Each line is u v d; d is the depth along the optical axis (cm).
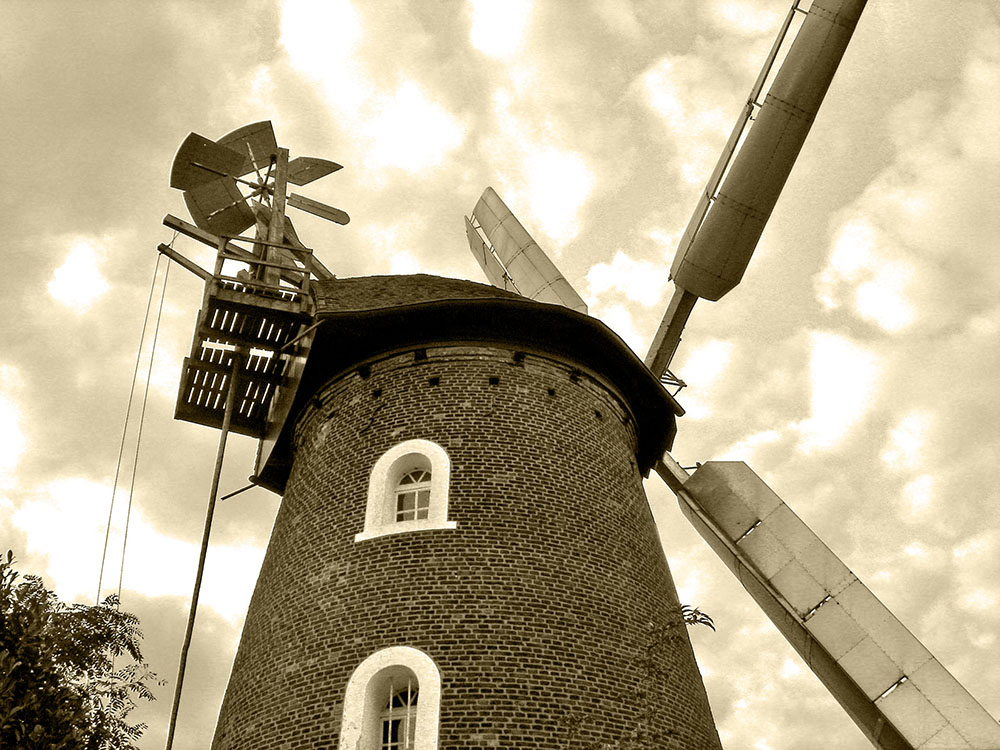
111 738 1246
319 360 1986
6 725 1083
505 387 1845
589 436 1864
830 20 2261
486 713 1409
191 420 2191
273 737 1481
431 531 1619
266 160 2297
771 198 2333
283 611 1647
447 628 1501
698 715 1602
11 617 1195
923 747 1925
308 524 1755
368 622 1532
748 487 2297
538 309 1894
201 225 2241
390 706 1476
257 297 1944
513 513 1655
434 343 1905
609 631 1572
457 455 1722
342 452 1819
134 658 1334
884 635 2047
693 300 2480
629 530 1773
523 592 1555
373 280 2172
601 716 1455
